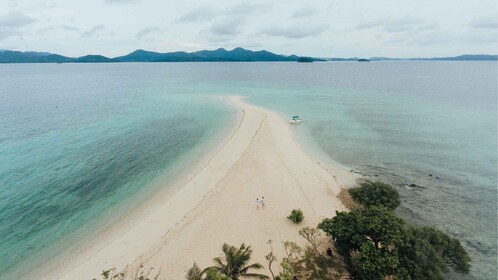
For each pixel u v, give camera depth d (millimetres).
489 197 34750
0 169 42312
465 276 23000
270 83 155375
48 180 39188
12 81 183875
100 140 55844
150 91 124250
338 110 80500
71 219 30953
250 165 42250
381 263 19750
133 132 61125
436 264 20406
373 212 24062
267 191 35281
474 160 45250
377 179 39000
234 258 20062
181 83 158125
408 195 35156
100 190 36844
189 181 38188
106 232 28797
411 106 86562
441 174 40594
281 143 51500
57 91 130000
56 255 25875
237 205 32344
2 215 31406
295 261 24062
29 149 50719
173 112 79750
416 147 51031
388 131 60406
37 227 29656
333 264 23656
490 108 83250
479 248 26281
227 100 96812
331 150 49594
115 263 24500
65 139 56438
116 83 164750
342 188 36344
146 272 23375
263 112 75188
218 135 57406
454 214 31453
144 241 27031
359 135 57812
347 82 163000
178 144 53219
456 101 95438
